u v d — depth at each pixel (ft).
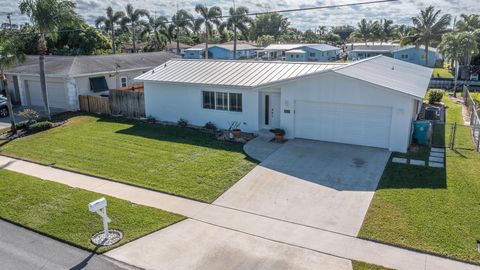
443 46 151.43
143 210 38.45
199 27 220.43
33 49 129.59
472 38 133.28
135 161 53.42
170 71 77.77
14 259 30.76
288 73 68.08
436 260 29.32
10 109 70.44
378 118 56.03
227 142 62.03
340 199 40.27
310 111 61.16
